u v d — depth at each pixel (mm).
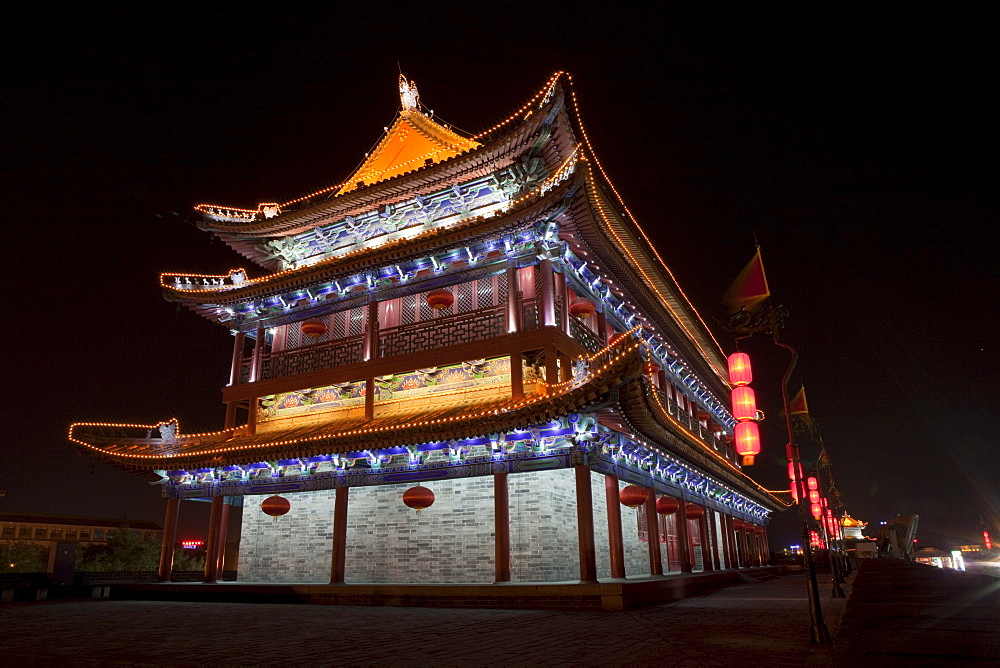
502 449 21875
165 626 15797
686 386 41469
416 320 27297
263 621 16766
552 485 23438
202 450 26594
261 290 28594
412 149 31938
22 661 10828
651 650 10984
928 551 66750
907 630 6074
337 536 23828
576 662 9945
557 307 24734
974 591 9711
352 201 28688
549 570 22469
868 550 61344
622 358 18344
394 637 13195
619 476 23172
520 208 23141
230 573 42156
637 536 29469
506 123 25516
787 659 9844
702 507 30797
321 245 31016
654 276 33344
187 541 54781
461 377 25156
